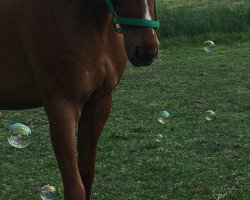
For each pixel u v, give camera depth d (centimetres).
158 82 743
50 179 416
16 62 284
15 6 281
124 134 513
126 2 249
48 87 272
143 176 413
